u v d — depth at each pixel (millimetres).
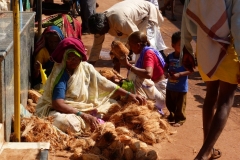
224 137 4859
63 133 4434
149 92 5223
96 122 4488
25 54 5203
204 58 3650
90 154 3996
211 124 3633
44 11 11289
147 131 4594
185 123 5219
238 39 3451
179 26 12078
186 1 3797
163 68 5258
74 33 6852
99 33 6281
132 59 6848
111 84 4914
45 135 4344
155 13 6695
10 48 4105
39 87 5754
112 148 4113
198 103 6039
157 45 6855
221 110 3621
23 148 3973
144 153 4086
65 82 4656
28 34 5445
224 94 3664
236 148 4598
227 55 3596
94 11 10117
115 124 4734
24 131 4266
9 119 4211
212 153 4176
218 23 3539
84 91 4754
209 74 3643
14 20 3781
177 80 5047
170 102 5227
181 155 4355
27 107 5254
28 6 7984
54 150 4234
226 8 3525
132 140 4188
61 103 4547
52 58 4668
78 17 12078
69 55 4566
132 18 6344
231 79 3609
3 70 3912
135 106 4785
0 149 3885
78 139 4316
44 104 4758
